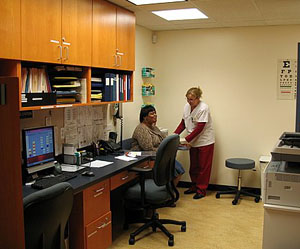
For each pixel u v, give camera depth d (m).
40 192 1.96
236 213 4.26
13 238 1.08
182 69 5.30
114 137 4.20
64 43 2.81
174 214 4.21
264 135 4.96
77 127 3.69
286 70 4.79
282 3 3.55
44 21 2.59
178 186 5.44
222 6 3.71
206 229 3.79
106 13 3.42
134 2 3.58
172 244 3.38
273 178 2.00
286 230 2.02
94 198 2.92
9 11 2.27
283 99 4.83
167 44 5.34
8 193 1.06
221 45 5.05
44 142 2.94
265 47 4.85
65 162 3.35
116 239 3.53
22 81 2.56
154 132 4.32
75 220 2.83
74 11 2.92
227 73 5.06
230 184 5.16
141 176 3.30
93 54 3.22
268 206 2.02
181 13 4.07
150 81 5.38
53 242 2.15
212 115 5.18
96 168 3.24
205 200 4.75
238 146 5.09
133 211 3.86
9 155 1.06
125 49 3.85
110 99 3.63
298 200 1.97
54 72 3.09
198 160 4.92
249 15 4.14
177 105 5.38
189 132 4.92
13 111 1.07
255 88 4.95
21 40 2.38
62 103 2.95
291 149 1.98
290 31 4.73
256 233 3.69
